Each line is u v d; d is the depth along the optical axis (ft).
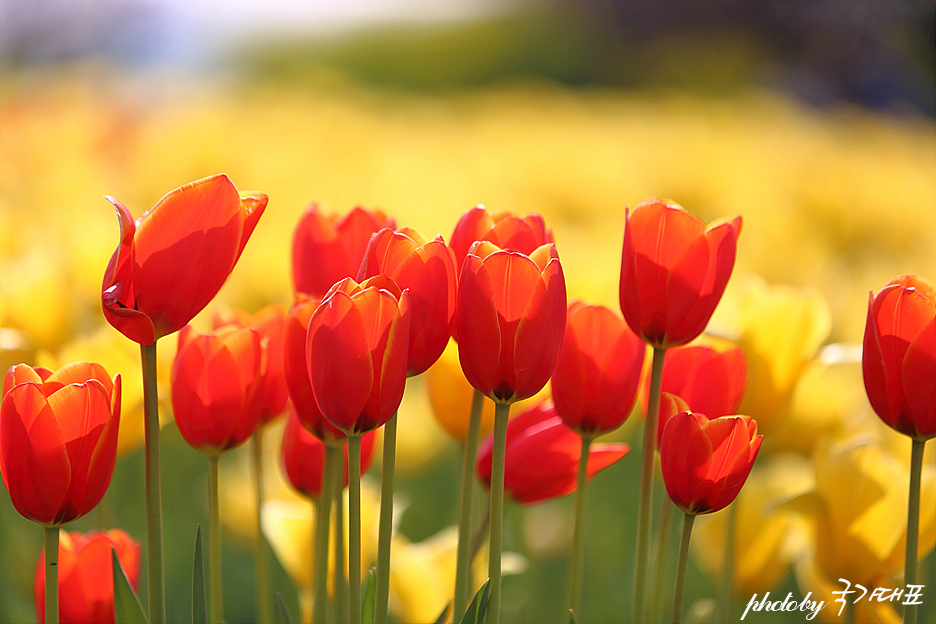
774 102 47.06
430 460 7.20
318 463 3.98
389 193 10.17
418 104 35.19
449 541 4.42
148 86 34.60
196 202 3.52
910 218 12.35
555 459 3.97
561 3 71.92
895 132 33.24
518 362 3.57
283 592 6.43
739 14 64.69
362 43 68.18
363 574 4.29
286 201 9.95
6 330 4.41
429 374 4.11
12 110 20.25
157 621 3.57
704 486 3.63
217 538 3.84
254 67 61.93
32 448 3.51
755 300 4.24
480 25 69.92
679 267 3.67
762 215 11.03
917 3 42.75
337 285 3.55
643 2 68.23
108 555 3.81
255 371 3.78
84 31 57.82
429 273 3.59
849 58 53.98
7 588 4.61
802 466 4.90
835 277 8.53
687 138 18.47
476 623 3.59
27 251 5.99
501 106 30.27
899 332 3.66
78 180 9.53
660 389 3.89
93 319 5.50
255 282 6.79
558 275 3.57
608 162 14.62
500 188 12.18
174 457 7.14
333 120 19.58
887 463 4.07
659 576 3.90
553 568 6.57
